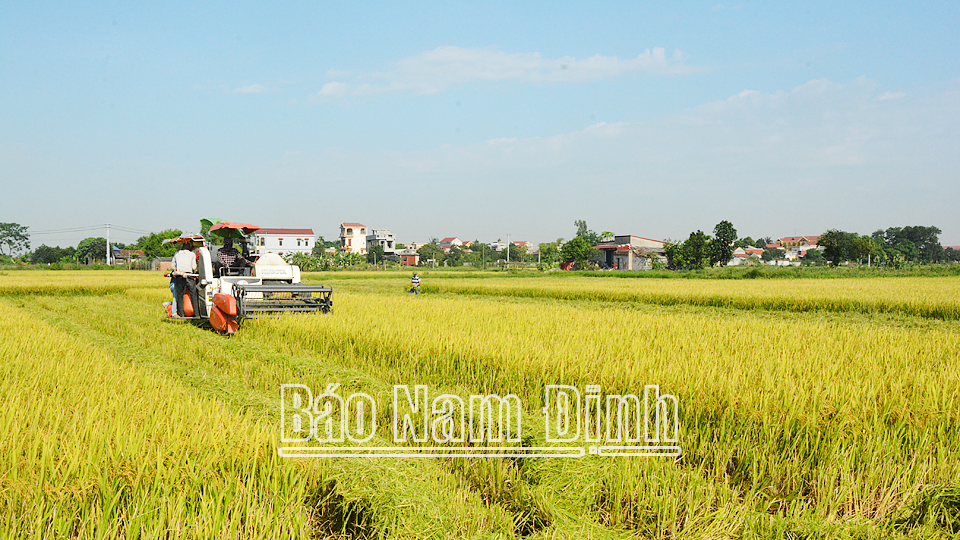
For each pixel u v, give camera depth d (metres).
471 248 139.25
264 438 4.49
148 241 96.88
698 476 4.68
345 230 115.19
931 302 19.84
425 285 34.88
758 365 7.18
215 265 14.16
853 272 53.03
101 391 5.85
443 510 4.11
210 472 4.02
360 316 12.72
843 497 4.34
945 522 4.20
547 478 4.66
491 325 11.57
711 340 9.55
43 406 5.19
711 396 5.78
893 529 4.14
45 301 24.17
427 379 8.25
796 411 5.30
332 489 4.33
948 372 6.68
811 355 7.97
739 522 4.13
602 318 12.95
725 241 77.00
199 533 3.59
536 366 7.48
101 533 3.46
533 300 27.84
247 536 3.73
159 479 3.88
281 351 10.26
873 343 9.34
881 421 5.17
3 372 6.79
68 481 3.79
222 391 7.04
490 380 7.69
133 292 26.20
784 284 34.72
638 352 7.97
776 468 4.86
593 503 4.48
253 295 13.27
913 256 129.50
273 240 108.25
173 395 5.77
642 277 54.78
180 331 12.78
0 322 12.06
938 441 5.02
